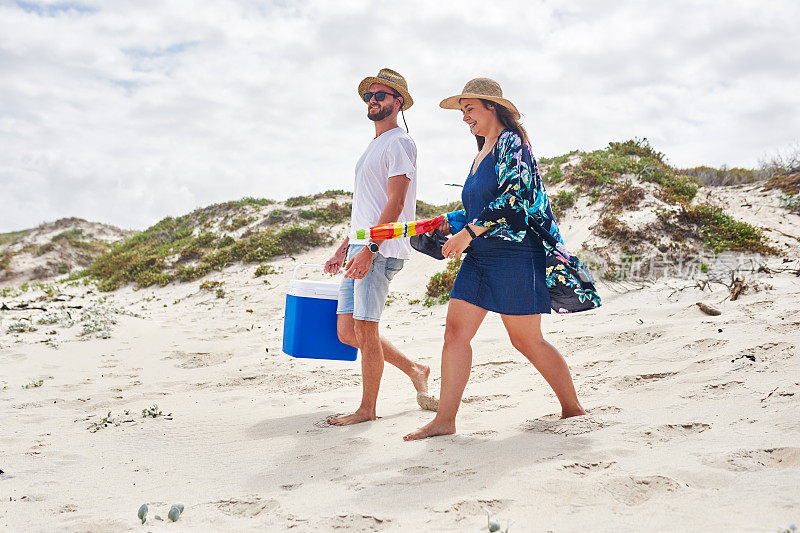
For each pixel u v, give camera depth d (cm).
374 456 297
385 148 392
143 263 1599
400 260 393
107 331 849
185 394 538
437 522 200
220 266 1496
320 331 418
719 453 235
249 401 495
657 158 1567
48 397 532
